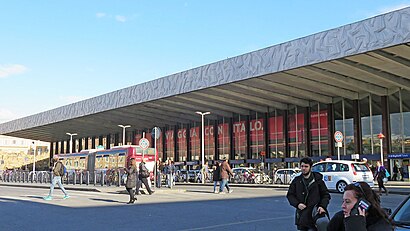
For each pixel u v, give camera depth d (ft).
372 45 85.66
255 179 123.54
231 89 133.28
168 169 99.71
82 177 115.34
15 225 37.35
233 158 171.12
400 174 122.52
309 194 21.54
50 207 51.62
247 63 113.29
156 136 86.89
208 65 126.00
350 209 12.30
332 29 93.25
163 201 58.80
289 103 151.53
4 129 261.85
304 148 146.61
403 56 93.91
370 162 128.98
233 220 39.42
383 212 12.51
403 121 124.26
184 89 134.31
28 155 323.37
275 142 156.25
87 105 184.85
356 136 133.28
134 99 157.17
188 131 195.83
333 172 75.66
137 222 38.60
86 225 37.06
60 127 229.45
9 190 91.15
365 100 133.80
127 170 56.39
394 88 127.13
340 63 101.30
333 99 141.38
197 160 187.83
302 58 99.09
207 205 53.01
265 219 39.99
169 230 34.09
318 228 20.77
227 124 175.52
